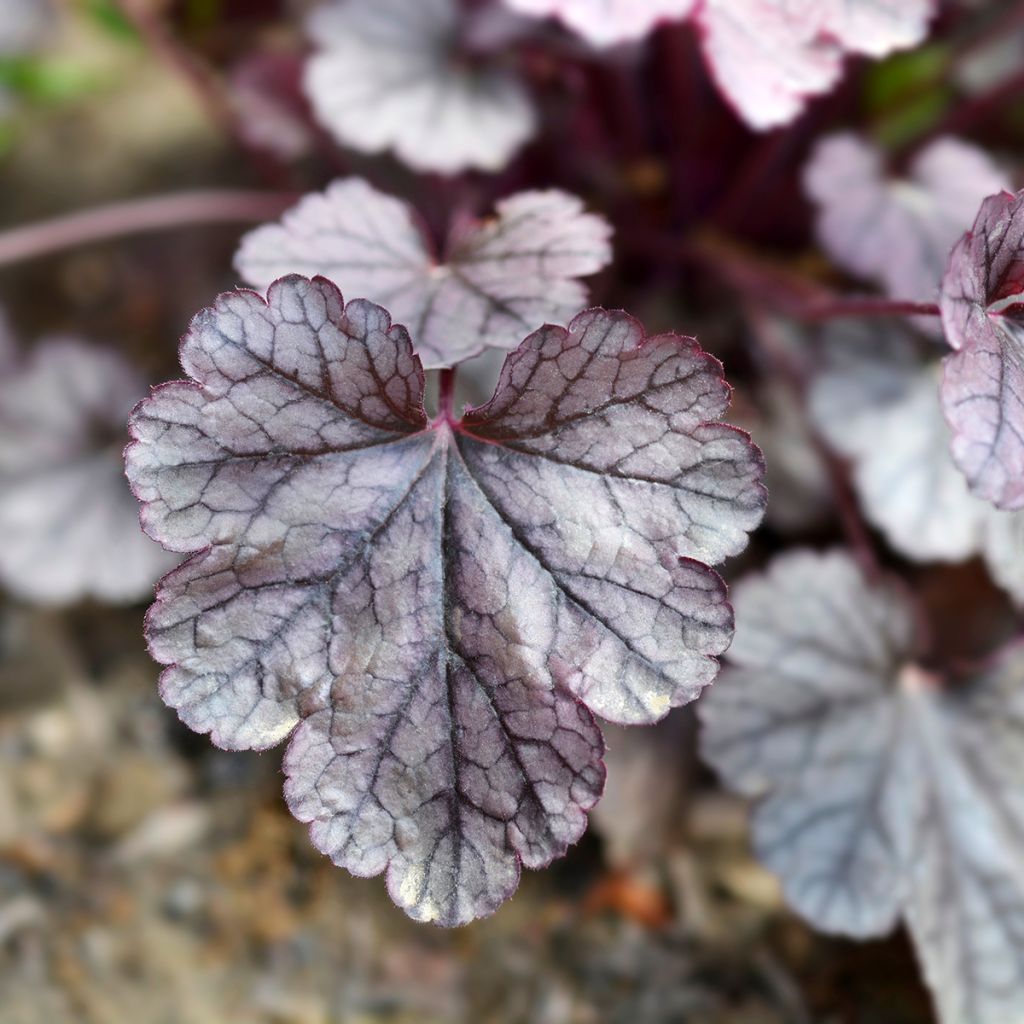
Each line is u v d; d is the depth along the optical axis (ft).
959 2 0.96
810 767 0.71
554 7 0.63
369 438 0.57
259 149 1.00
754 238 1.03
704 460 0.54
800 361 0.90
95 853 0.81
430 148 0.81
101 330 1.06
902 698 0.73
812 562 0.74
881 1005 0.76
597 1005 0.76
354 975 0.77
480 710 0.56
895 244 0.80
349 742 0.55
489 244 0.63
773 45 0.65
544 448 0.57
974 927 0.70
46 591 0.85
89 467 0.90
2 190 1.13
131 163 1.14
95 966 0.77
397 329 0.56
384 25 0.86
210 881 0.80
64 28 1.11
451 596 0.57
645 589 0.55
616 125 1.01
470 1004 0.76
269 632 0.55
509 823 0.55
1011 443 0.54
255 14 1.11
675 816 0.82
